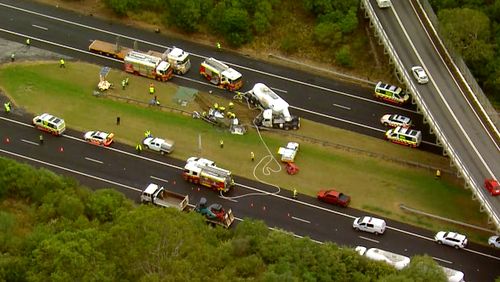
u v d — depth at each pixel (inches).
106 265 4660.4
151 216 4889.3
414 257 5738.2
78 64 7765.8
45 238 5073.8
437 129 6781.5
